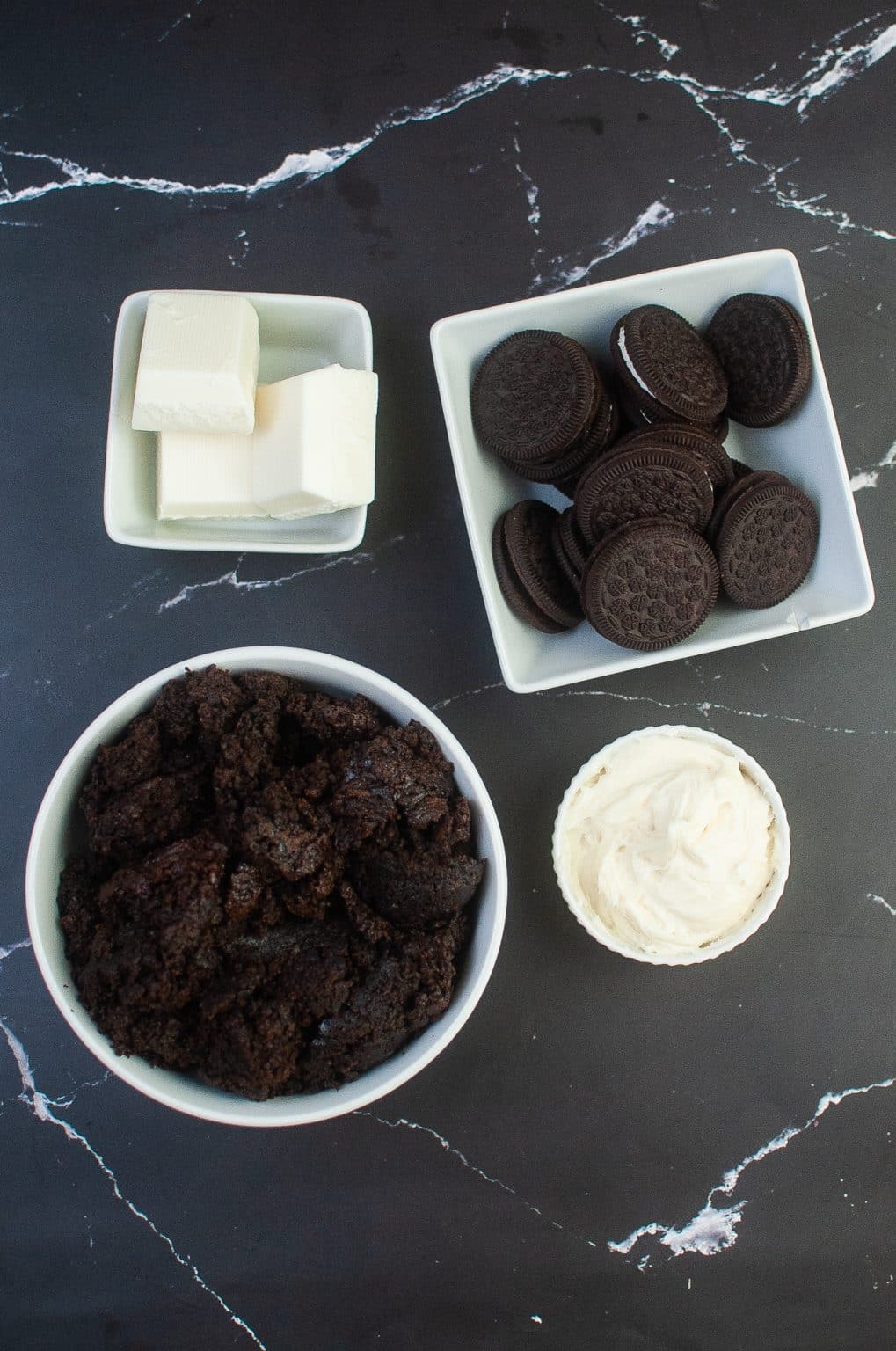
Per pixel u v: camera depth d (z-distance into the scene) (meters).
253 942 0.51
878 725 0.60
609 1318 0.60
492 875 0.53
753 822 0.56
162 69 0.60
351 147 0.60
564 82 0.60
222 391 0.55
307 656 0.53
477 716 0.60
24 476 0.60
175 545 0.57
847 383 0.60
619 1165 0.60
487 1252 0.60
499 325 0.56
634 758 0.57
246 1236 0.59
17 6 0.60
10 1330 0.59
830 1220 0.60
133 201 0.60
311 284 0.60
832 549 0.56
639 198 0.60
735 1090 0.60
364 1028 0.51
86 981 0.51
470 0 0.60
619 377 0.56
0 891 0.59
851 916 0.60
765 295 0.56
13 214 0.60
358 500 0.57
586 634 0.58
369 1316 0.59
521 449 0.56
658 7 0.60
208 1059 0.51
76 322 0.60
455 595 0.60
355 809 0.52
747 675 0.60
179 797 0.52
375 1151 0.60
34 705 0.60
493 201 0.60
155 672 0.60
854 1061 0.60
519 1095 0.60
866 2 0.60
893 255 0.61
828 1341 0.60
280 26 0.60
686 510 0.55
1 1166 0.59
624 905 0.56
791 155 0.61
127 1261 0.59
